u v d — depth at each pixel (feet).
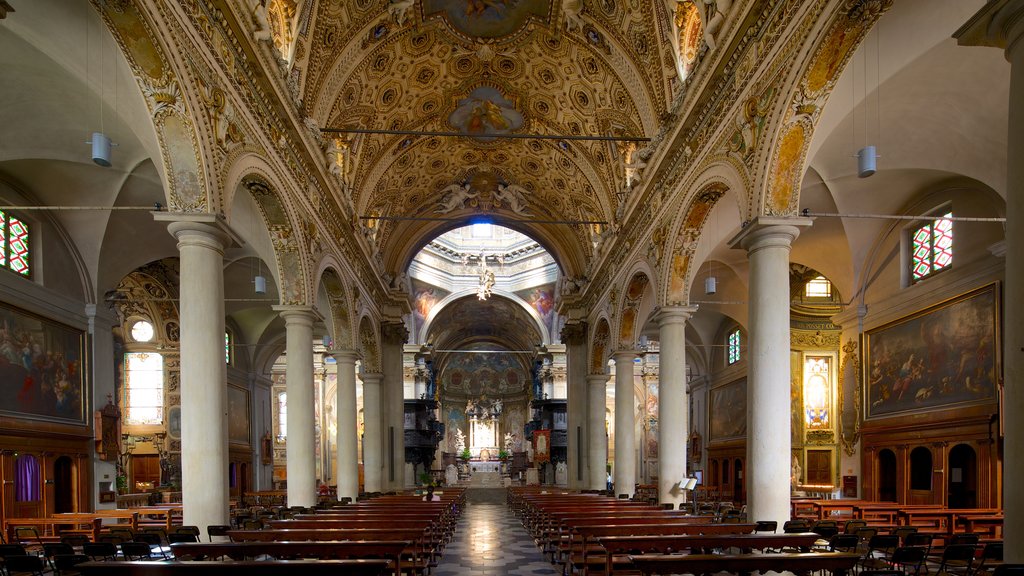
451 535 54.29
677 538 27.27
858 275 58.85
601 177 74.69
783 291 32.58
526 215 97.96
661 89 51.47
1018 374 16.08
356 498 67.77
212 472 31.22
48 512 47.19
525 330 161.17
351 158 67.00
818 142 34.63
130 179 47.96
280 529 35.35
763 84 32.42
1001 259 42.70
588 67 60.59
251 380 93.86
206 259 31.68
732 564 22.31
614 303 75.36
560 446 139.44
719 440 94.84
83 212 50.16
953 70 33.91
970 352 45.32
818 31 27.09
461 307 152.66
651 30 49.80
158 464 81.35
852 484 60.44
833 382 71.77
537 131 75.10
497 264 144.25
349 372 69.10
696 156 43.37
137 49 27.12
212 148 31.60
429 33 60.03
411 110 69.62
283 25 43.93
